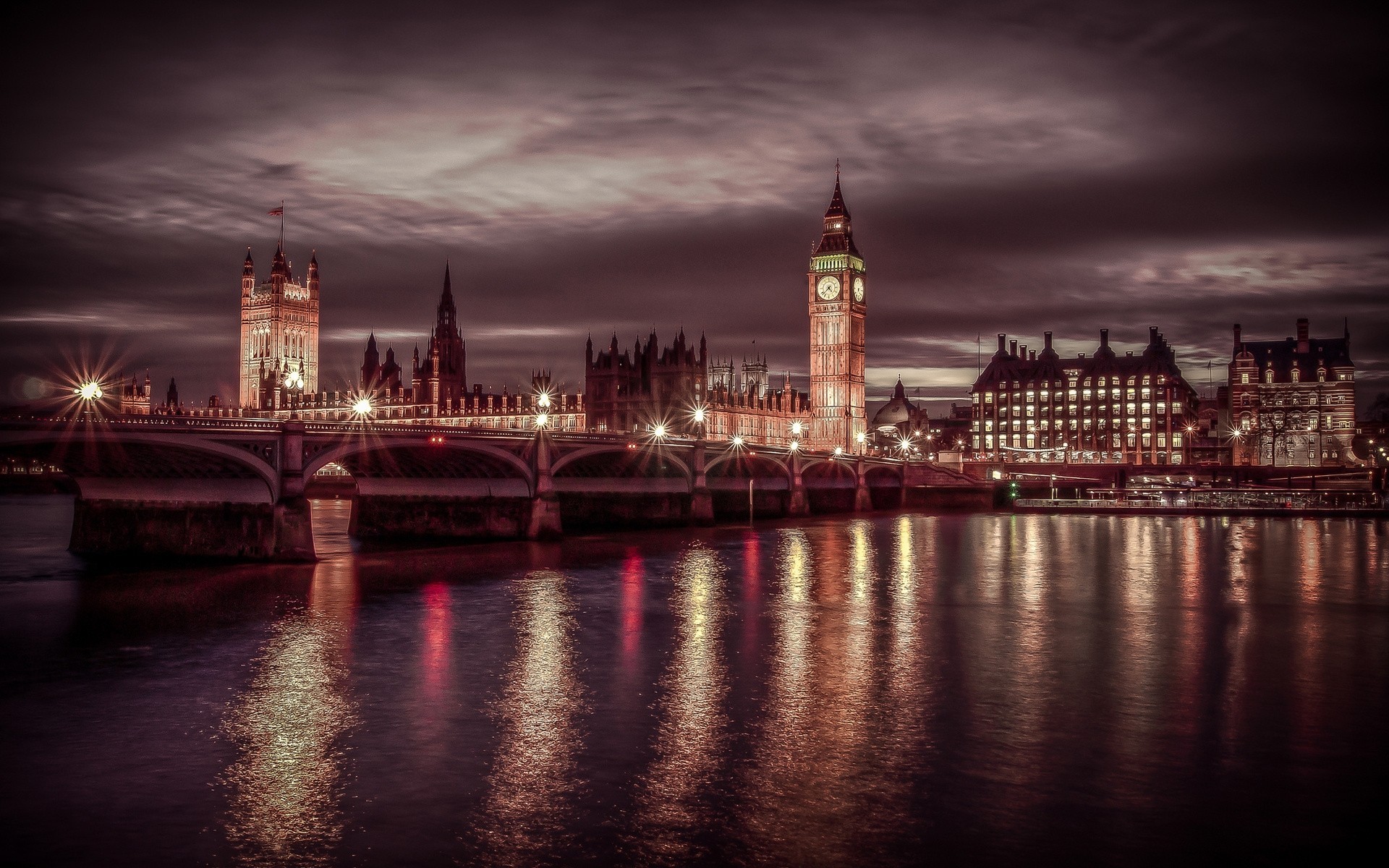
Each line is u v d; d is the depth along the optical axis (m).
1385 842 30.66
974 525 158.75
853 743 39.28
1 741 39.41
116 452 83.94
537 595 74.62
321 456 93.25
